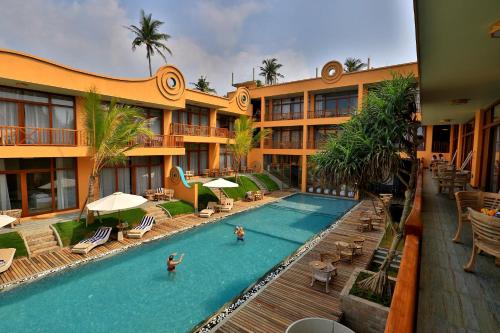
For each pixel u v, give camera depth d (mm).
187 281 9883
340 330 4285
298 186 29297
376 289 6895
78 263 10672
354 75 23578
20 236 11555
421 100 9375
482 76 6535
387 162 5516
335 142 6234
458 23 4066
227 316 7484
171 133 20500
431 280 4207
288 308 7844
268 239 14305
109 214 15031
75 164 15656
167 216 16859
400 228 6465
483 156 11273
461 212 5789
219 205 19250
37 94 13977
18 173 13648
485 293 3844
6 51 11633
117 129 13852
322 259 10617
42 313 7938
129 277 10086
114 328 7387
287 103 29703
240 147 24656
